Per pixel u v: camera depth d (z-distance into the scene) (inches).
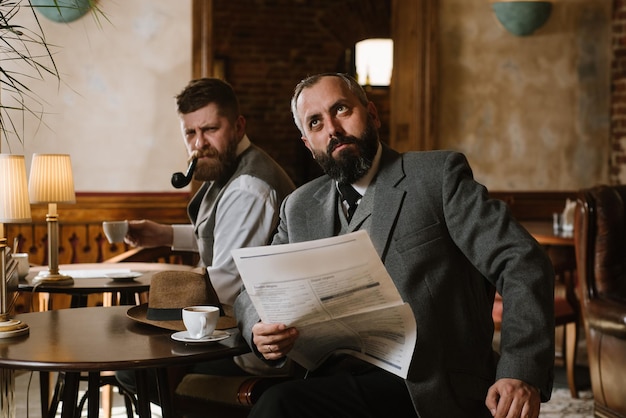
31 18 207.3
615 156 255.0
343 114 87.8
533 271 79.4
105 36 213.6
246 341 87.0
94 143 214.1
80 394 176.7
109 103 214.5
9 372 101.1
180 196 219.5
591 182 257.8
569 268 182.4
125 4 214.7
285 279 76.9
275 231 117.3
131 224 147.0
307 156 378.6
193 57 218.7
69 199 135.1
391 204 86.1
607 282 153.0
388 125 378.0
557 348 213.2
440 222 85.1
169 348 83.7
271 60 374.0
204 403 106.8
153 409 165.6
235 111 122.7
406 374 80.5
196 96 120.5
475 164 249.6
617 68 254.1
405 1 246.4
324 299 77.9
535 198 253.0
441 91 246.1
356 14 374.6
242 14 369.4
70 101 211.9
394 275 84.3
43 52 208.7
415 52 241.8
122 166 216.1
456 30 246.2
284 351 82.0
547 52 253.0
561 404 172.4
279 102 376.5
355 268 76.0
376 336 82.0
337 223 90.6
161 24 217.3
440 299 83.7
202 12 218.7
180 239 149.7
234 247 114.8
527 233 82.0
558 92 254.2
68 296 213.5
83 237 212.5
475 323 85.4
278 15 372.2
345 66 378.9
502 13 245.9
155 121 217.6
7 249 107.6
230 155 121.9
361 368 89.2
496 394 76.9
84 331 92.2
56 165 134.6
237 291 113.7
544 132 253.9
